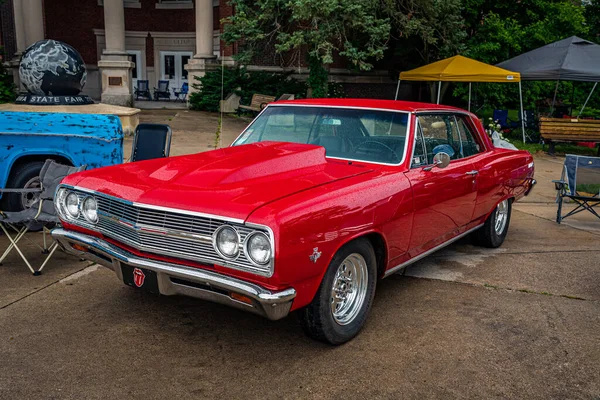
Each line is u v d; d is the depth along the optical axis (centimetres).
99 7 2659
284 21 1830
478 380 349
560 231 746
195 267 346
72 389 324
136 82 2789
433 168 473
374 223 391
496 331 421
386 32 1559
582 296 501
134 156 668
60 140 611
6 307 436
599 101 2261
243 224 321
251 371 352
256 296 317
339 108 495
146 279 362
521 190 664
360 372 354
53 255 570
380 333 412
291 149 438
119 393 321
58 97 995
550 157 1483
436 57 2081
